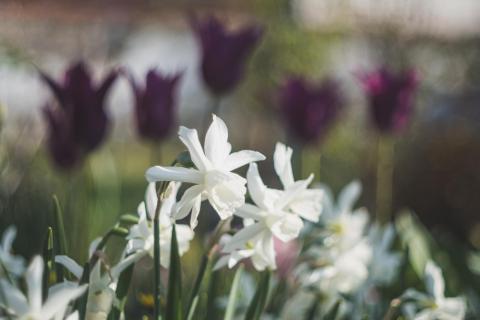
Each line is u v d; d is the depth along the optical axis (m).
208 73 3.14
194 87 8.00
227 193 1.14
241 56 3.15
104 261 1.18
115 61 4.66
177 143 6.55
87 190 3.07
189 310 1.31
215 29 3.12
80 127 2.50
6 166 3.28
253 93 6.93
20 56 3.55
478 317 2.38
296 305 1.94
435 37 6.25
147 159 7.04
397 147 6.29
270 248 1.26
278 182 6.71
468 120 6.52
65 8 4.31
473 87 6.57
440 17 6.37
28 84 3.70
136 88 2.79
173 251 1.22
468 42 6.49
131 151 7.16
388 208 3.87
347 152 6.19
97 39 4.53
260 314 1.45
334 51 6.68
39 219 3.20
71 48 4.36
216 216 4.05
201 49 3.16
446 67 6.51
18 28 3.71
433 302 1.63
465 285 2.82
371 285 1.96
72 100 2.46
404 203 6.29
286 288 1.96
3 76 3.57
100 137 2.54
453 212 6.22
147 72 2.78
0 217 3.06
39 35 4.06
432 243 2.86
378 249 1.98
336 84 3.87
